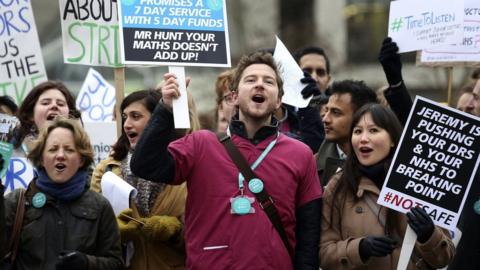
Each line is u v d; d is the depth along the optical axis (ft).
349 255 36.19
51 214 38.70
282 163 36.50
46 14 123.54
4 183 47.29
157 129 35.55
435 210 37.17
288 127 48.03
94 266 37.76
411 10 44.19
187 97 39.70
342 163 42.88
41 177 39.17
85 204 39.06
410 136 37.27
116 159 43.75
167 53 38.06
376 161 37.91
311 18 126.82
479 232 41.78
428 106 37.32
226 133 37.40
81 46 50.37
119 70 49.42
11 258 38.40
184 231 40.19
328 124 45.50
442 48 46.39
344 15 126.82
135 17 37.93
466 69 109.60
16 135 46.57
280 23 126.00
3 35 53.88
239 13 123.95
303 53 57.88
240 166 36.14
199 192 36.19
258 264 35.32
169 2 38.32
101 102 60.13
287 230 36.40
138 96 43.45
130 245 41.50
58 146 38.78
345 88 45.37
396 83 42.24
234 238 35.47
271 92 36.81
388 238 35.65
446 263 36.81
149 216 41.88
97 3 50.47
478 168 42.09
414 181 37.11
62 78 113.60
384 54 42.52
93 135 54.08
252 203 35.70
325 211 38.09
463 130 37.32
